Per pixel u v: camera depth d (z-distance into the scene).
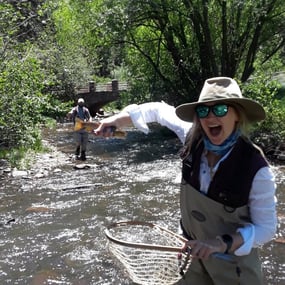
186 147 2.52
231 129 2.32
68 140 18.05
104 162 13.38
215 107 2.27
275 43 22.53
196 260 2.59
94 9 20.88
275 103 14.23
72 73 28.73
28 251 6.30
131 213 8.05
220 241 2.22
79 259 5.94
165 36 20.92
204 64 20.98
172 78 22.22
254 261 2.57
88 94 29.41
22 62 13.88
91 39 22.55
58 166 12.59
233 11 19.83
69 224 7.48
